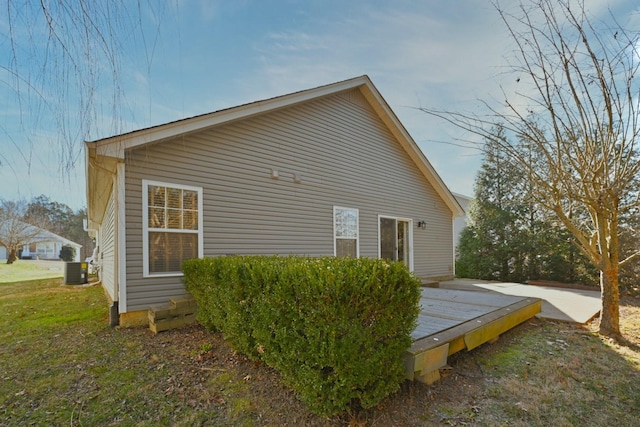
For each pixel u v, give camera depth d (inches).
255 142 244.5
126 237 182.9
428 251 415.5
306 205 277.7
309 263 99.7
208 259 165.9
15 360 136.0
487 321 138.7
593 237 177.8
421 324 132.0
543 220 406.0
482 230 476.7
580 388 108.7
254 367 124.3
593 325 184.2
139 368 127.6
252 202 240.1
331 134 303.6
